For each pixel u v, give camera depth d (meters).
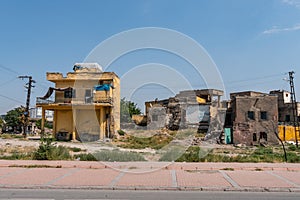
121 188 8.34
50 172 10.87
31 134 45.88
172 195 7.58
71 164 12.48
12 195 7.49
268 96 31.89
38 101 31.33
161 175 10.30
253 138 31.28
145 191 8.10
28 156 15.00
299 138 35.31
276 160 14.51
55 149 15.13
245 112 32.25
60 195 7.49
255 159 14.70
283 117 47.56
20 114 56.91
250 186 8.53
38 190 8.17
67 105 30.09
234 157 15.11
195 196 7.47
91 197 7.28
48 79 31.95
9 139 32.50
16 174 10.41
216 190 8.23
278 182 9.14
